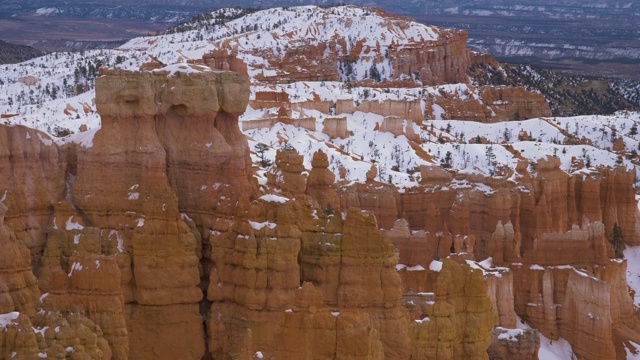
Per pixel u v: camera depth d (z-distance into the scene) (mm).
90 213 116875
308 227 116562
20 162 115312
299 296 98250
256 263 113688
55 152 118000
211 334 114500
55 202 116375
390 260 115250
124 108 118875
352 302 113625
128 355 109250
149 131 119188
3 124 116250
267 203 116062
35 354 89250
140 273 113625
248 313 113500
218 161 119812
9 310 102750
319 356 96812
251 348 108375
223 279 115812
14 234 108500
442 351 104438
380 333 113125
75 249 111250
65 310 102500
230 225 116625
